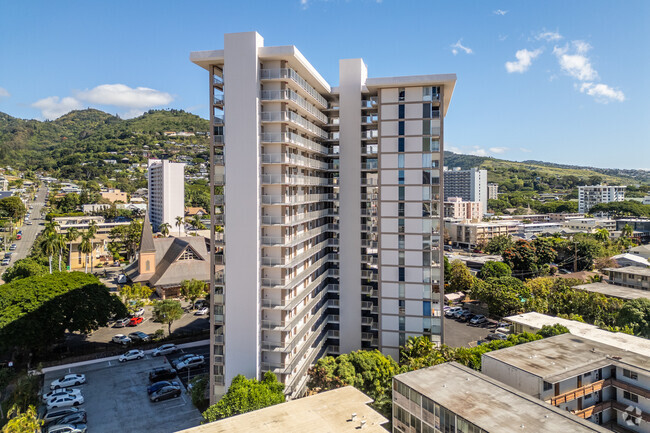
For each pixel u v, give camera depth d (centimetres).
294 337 4988
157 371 5816
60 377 5862
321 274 6238
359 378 4756
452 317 8794
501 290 8300
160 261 11538
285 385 4784
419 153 5666
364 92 6125
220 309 4775
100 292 6925
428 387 3697
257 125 4578
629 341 5422
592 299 7594
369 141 6234
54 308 6250
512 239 16388
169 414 4891
